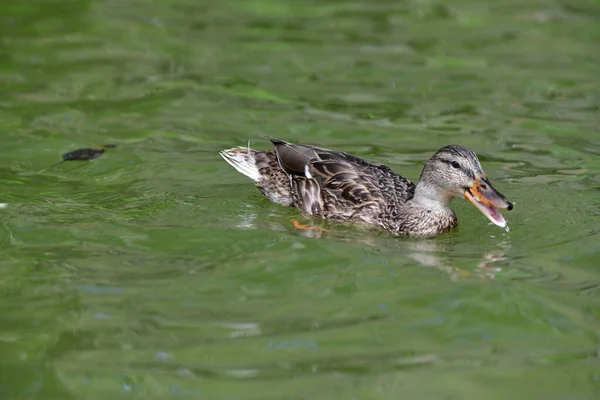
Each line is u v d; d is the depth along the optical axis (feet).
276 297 36.99
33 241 41.78
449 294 37.29
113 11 81.71
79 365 31.86
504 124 58.59
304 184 47.09
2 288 37.17
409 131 57.67
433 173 44.24
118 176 50.67
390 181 47.01
